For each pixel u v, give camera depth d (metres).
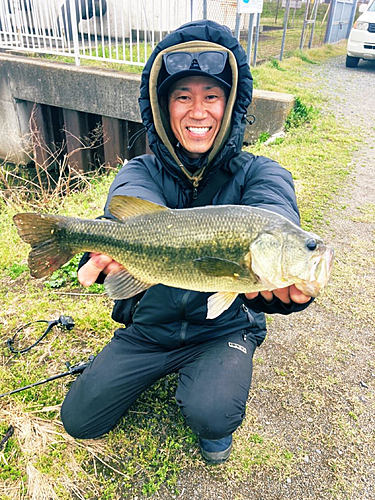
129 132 3.02
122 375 0.84
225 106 0.84
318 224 1.72
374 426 0.92
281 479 0.82
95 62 3.29
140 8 4.21
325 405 0.97
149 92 0.83
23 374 1.04
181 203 0.90
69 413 0.85
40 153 3.46
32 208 2.12
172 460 0.85
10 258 1.54
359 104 3.46
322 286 0.61
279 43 5.63
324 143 2.59
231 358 0.83
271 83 3.58
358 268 1.46
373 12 4.88
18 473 0.83
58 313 1.26
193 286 0.69
